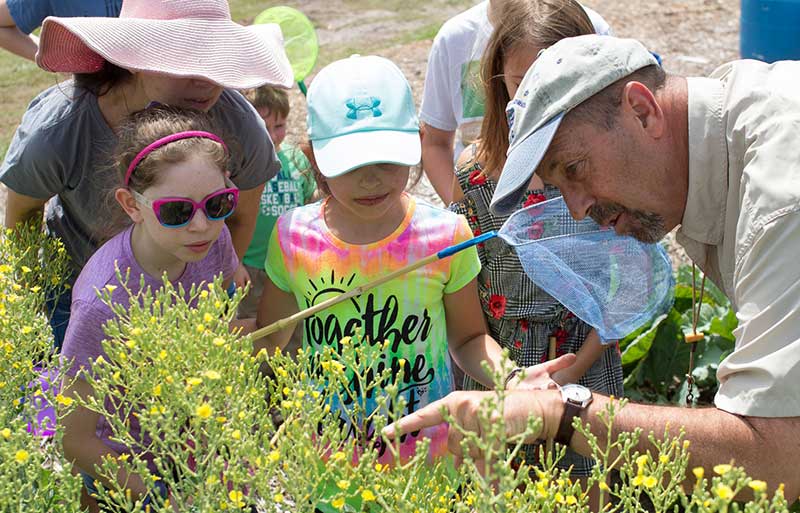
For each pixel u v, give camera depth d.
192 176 2.22
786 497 1.92
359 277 2.48
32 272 2.76
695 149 1.99
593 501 2.90
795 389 1.80
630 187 2.04
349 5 10.75
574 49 2.04
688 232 2.12
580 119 2.00
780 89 1.94
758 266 1.86
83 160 2.68
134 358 1.83
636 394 3.91
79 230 2.91
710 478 1.90
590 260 2.65
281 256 2.57
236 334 1.95
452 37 3.54
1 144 6.98
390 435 1.93
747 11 7.23
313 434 1.99
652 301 2.73
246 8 10.52
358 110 2.46
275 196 3.96
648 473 1.70
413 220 2.53
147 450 1.80
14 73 8.77
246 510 1.70
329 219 2.57
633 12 9.81
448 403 1.96
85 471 2.29
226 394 1.82
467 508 1.58
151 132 2.26
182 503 1.70
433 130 3.75
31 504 1.76
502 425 1.50
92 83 2.65
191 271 2.49
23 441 1.81
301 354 2.01
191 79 2.55
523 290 2.82
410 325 2.48
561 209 2.65
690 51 8.60
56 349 2.35
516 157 2.04
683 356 3.88
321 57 8.83
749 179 1.89
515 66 2.69
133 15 2.61
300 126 6.93
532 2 2.72
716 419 1.89
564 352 2.90
